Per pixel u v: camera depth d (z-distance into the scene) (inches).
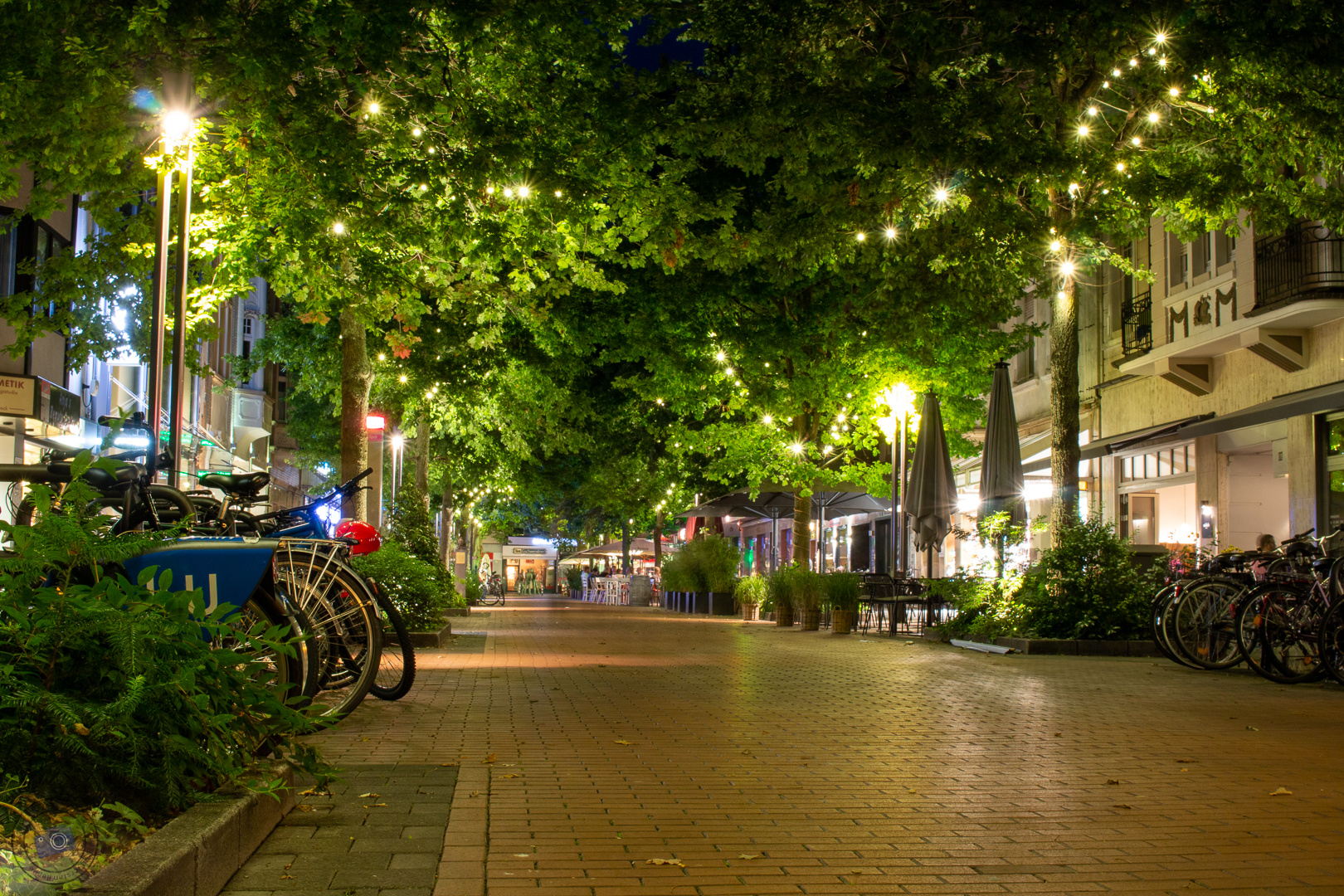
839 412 998.4
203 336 611.2
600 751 273.4
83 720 143.6
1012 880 164.6
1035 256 623.5
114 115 453.7
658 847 181.6
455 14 486.9
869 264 700.7
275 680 206.2
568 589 2755.9
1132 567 635.5
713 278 924.6
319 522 329.7
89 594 156.6
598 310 959.6
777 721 331.9
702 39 641.6
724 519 1551.4
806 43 622.2
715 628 911.7
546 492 1540.4
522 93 560.1
